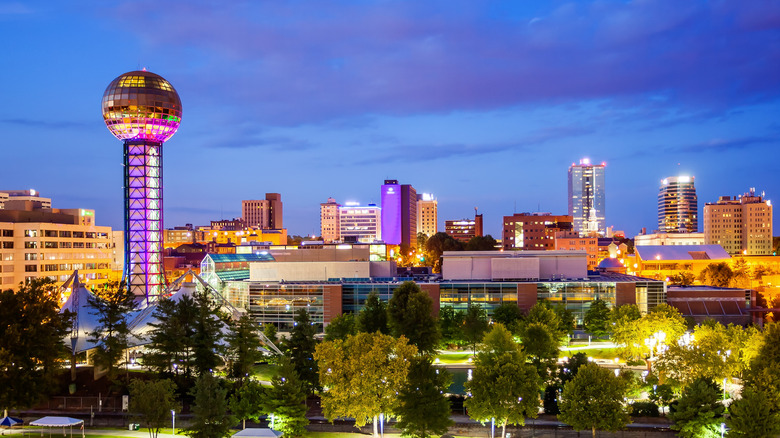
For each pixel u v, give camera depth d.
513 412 81.38
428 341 123.38
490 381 83.38
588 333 155.00
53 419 80.25
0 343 88.94
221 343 114.62
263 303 161.62
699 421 80.00
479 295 157.25
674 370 93.88
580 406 80.69
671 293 165.00
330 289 157.12
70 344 106.31
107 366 103.00
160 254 186.00
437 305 155.88
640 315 143.00
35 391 90.12
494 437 87.81
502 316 141.38
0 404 87.25
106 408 97.06
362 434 88.00
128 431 88.31
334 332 129.62
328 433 88.56
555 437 87.88
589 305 157.50
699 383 82.56
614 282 157.25
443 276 169.38
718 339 97.62
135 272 182.00
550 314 131.38
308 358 103.25
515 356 88.50
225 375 110.94
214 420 78.25
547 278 167.25
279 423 83.50
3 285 199.25
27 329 91.44
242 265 185.00
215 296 133.62
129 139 184.12
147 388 81.00
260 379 115.25
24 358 91.56
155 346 103.25
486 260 168.38
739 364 96.25
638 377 105.00
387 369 80.81
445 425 80.94
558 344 123.56
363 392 80.81
